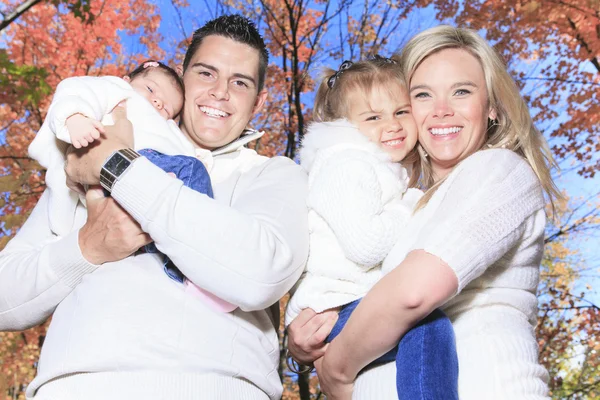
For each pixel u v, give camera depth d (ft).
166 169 7.84
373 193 8.39
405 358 7.41
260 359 7.93
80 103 7.64
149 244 7.73
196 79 9.70
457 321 7.84
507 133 9.31
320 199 8.45
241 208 8.14
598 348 35.24
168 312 7.38
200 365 7.29
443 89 9.14
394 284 7.26
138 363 7.12
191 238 7.13
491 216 7.48
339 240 8.33
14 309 8.03
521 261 7.98
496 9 31.04
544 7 29.50
